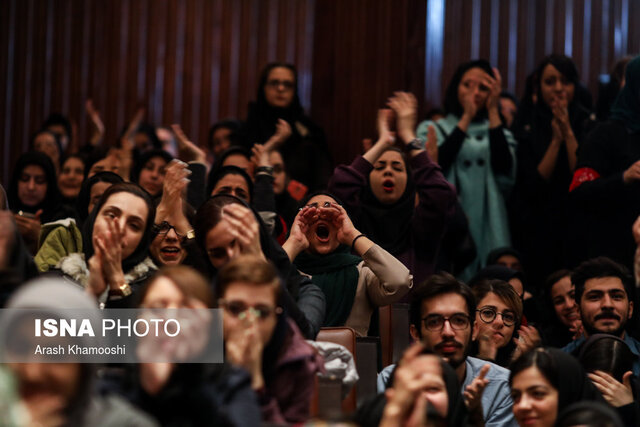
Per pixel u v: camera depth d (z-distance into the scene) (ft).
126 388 15.39
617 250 30.68
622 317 25.50
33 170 32.09
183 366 14.99
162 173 33.94
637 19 46.39
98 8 51.85
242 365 15.97
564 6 46.44
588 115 36.63
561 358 19.19
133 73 51.29
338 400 18.26
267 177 29.63
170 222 23.04
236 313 16.11
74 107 51.72
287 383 16.90
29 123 52.06
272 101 38.14
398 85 43.98
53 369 13.62
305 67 48.91
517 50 46.39
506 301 25.52
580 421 16.63
